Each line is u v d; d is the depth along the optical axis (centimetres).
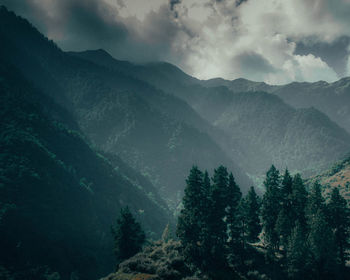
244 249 4775
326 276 3878
